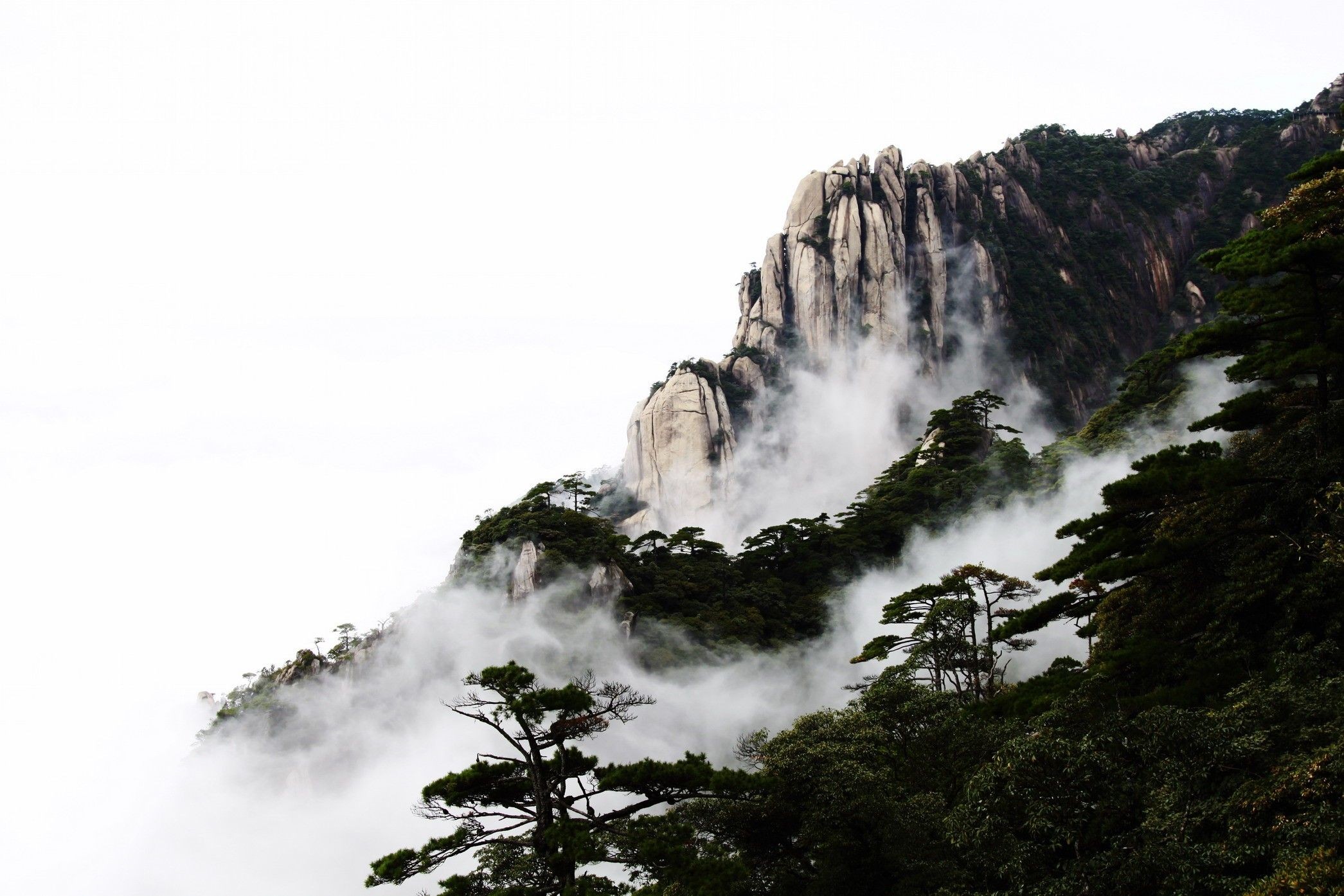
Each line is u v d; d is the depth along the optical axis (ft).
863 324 595.47
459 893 92.73
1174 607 126.41
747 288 647.56
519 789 100.68
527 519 419.13
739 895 101.86
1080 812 87.35
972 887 95.30
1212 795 85.56
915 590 192.95
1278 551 114.83
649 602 362.12
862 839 101.30
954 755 120.37
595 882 90.94
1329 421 121.29
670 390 546.67
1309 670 97.71
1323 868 66.95
